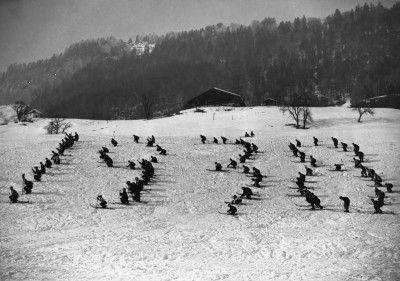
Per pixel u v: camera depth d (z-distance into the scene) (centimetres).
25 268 1972
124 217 3288
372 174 4425
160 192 4084
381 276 1769
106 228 2966
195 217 3316
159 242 2534
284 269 1964
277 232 2788
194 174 4716
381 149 5609
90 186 4203
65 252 2284
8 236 2703
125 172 4725
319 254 2211
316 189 4184
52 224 3048
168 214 3409
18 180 4316
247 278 1836
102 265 2052
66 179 4397
